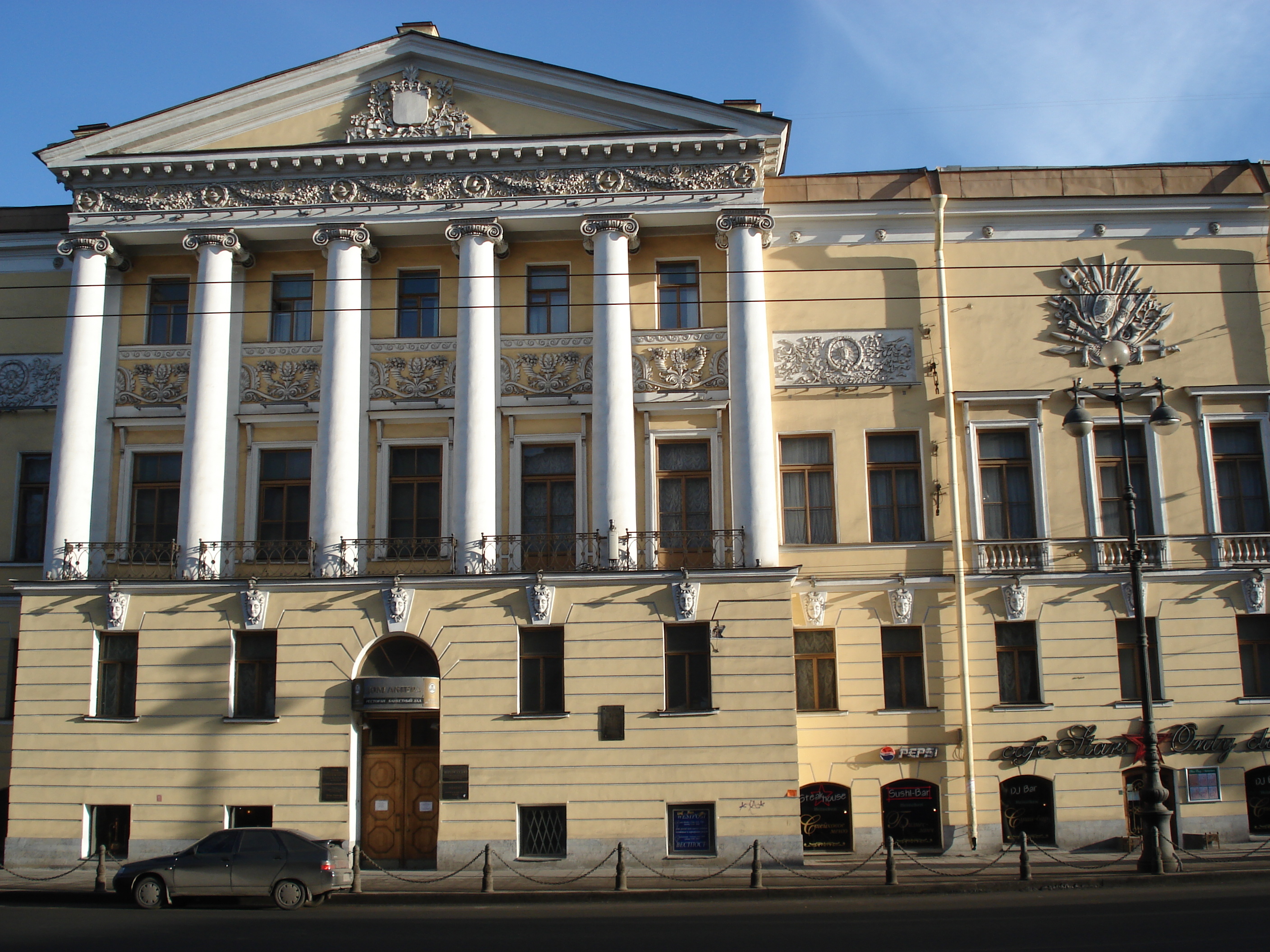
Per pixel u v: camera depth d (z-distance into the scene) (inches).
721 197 991.0
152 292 1053.8
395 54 1015.0
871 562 994.7
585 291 1030.4
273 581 935.0
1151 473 1012.5
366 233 1002.7
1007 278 1042.1
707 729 900.6
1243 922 585.9
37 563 1042.1
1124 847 940.6
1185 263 1043.9
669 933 595.5
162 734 925.2
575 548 975.6
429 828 931.3
